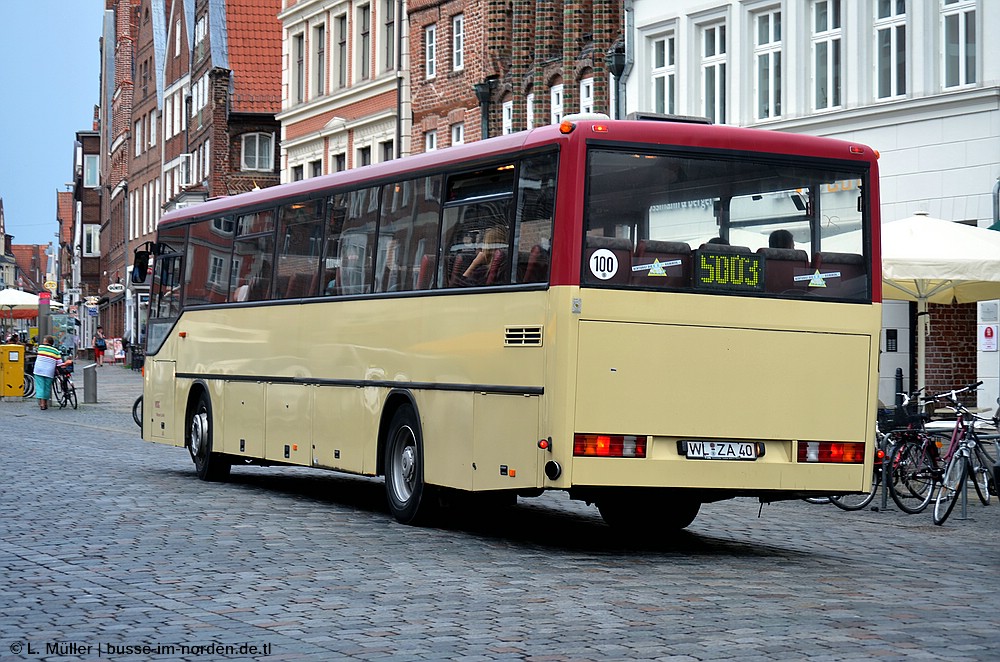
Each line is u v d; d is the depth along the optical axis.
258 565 12.19
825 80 30.91
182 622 9.54
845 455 13.89
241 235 20.19
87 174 120.12
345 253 17.20
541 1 39.50
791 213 13.78
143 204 90.25
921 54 28.39
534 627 9.45
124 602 10.29
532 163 13.65
